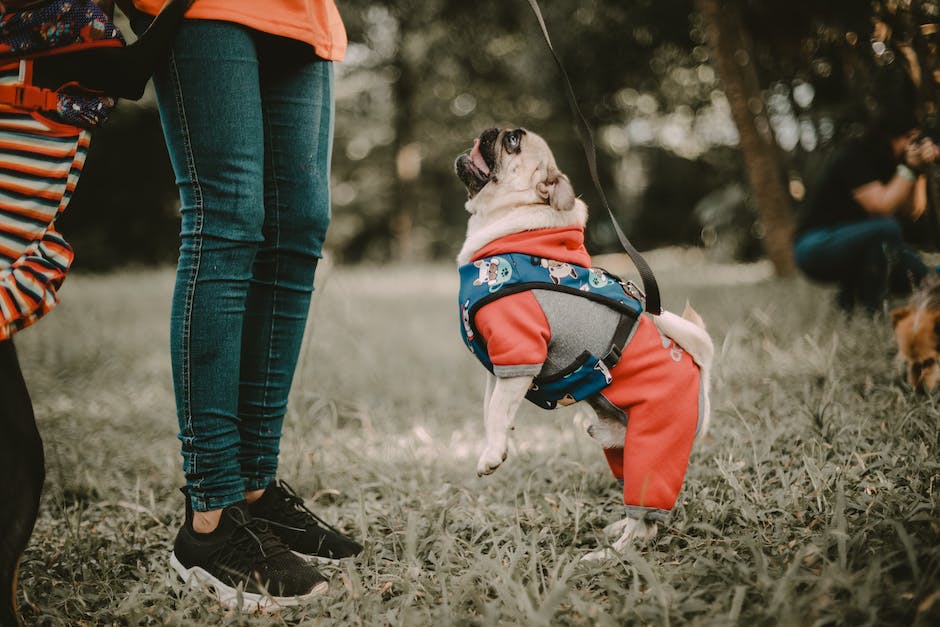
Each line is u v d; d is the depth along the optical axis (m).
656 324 2.47
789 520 2.24
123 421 4.45
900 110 5.16
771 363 4.17
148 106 16.19
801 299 6.33
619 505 2.77
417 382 5.24
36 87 1.77
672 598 1.79
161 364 6.05
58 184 1.81
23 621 1.93
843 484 2.37
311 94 2.41
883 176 5.43
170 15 2.00
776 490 2.48
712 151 16.41
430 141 24.47
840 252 5.37
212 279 2.12
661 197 21.14
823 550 1.90
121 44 1.92
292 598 2.08
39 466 1.74
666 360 2.39
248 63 2.15
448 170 25.75
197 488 2.15
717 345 4.63
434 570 2.21
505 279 2.41
